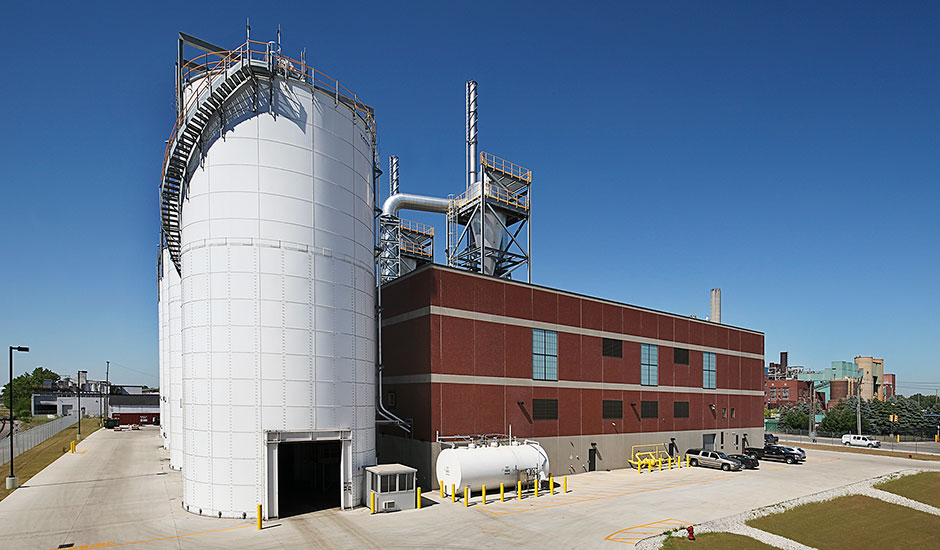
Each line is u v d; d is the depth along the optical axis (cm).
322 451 3300
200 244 2619
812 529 2886
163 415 5966
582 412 4309
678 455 5119
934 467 5334
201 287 2591
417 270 3606
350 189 2928
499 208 4909
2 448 4759
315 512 2642
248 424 2484
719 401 5784
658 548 2222
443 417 3406
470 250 4869
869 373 15650
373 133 3294
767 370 17075
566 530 2406
